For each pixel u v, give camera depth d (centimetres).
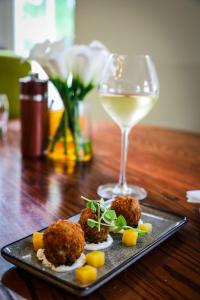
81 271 32
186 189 62
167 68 187
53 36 240
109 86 60
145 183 65
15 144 88
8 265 36
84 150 76
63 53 70
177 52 182
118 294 33
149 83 59
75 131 75
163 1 182
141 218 47
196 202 56
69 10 232
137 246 40
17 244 38
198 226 48
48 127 78
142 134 101
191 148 88
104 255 37
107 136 98
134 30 196
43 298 32
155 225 45
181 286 34
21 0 242
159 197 59
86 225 39
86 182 64
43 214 50
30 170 70
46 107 77
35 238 37
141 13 192
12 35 246
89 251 38
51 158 77
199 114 179
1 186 61
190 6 172
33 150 77
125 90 59
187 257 39
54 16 238
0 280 34
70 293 32
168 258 39
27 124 76
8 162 75
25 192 59
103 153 83
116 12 202
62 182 64
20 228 46
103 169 72
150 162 77
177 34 180
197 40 173
